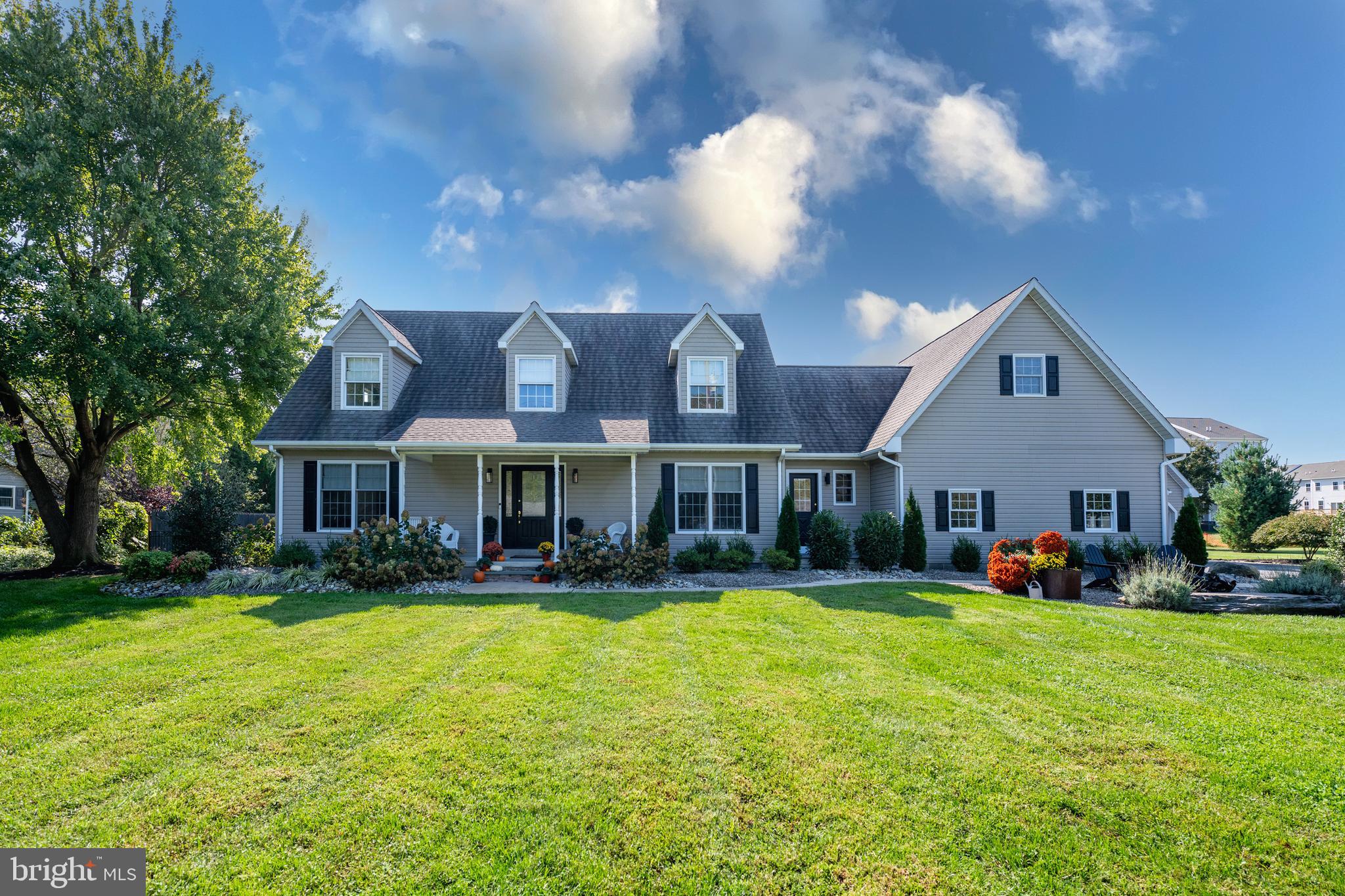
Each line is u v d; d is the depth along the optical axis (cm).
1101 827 346
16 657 675
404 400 1581
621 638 762
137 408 1366
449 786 386
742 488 1578
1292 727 485
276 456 1483
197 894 287
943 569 1549
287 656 678
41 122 1236
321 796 375
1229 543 2841
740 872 307
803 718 497
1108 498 1612
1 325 1196
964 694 557
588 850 322
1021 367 1634
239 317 1448
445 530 1409
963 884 298
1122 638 760
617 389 1672
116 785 388
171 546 1958
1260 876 306
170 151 1438
